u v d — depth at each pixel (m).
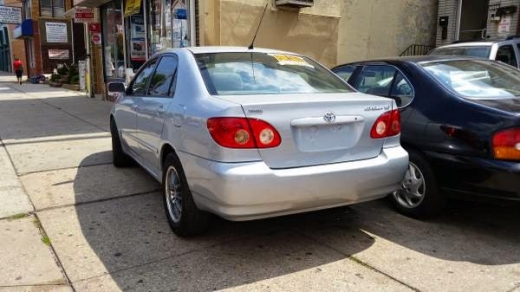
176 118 3.82
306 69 4.42
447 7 13.12
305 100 3.45
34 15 33.44
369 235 4.07
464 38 12.91
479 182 3.80
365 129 3.66
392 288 3.16
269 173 3.22
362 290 3.14
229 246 3.84
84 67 20.23
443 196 4.22
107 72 15.90
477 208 4.73
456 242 3.90
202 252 3.72
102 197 5.11
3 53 49.78
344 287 3.18
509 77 4.75
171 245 3.86
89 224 4.33
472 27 12.66
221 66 4.06
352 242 3.92
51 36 34.06
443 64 4.75
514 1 11.11
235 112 3.21
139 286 3.21
